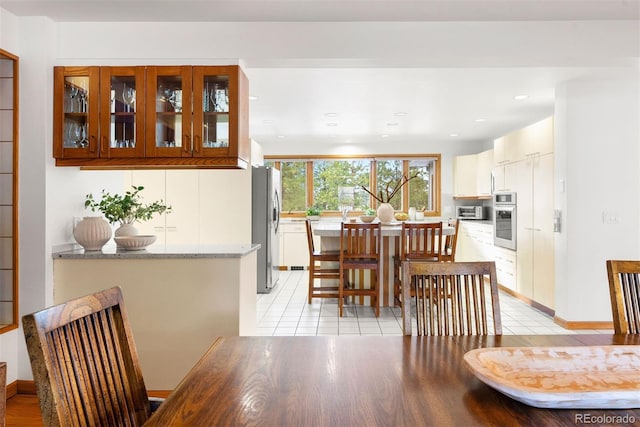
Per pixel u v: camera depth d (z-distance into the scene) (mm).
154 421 954
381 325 4176
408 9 2678
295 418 967
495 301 1716
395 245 4938
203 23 2891
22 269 2727
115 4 2611
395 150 7879
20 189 2740
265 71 3809
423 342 1518
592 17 2801
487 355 1285
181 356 2723
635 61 2936
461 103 4965
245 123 3062
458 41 2879
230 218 5238
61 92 2811
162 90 2871
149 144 2822
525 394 979
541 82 4102
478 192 7258
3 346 2662
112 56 2879
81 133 2869
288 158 7992
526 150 4992
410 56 2889
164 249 3002
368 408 1017
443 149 7805
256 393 1099
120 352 1281
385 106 5109
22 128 2758
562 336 1581
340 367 1278
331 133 6957
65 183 2934
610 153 4035
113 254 2727
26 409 2561
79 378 1094
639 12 2717
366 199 8047
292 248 7613
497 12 2715
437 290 1737
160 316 2727
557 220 4191
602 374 1187
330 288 4980
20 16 2768
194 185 5227
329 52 2898
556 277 4234
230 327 2719
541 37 2861
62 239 2895
